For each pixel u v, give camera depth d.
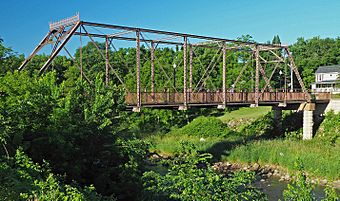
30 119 15.96
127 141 18.92
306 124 39.78
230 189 10.30
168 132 45.53
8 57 28.05
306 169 27.42
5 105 15.21
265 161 30.94
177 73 51.50
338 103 40.94
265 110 54.06
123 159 18.11
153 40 31.00
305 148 31.58
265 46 38.75
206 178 10.66
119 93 20.39
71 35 23.59
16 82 16.72
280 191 23.84
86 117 17.64
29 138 15.88
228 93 33.09
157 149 35.47
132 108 26.73
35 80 17.61
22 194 9.99
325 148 31.62
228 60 62.03
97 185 16.84
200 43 36.53
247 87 57.66
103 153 17.67
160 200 12.00
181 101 29.58
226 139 40.00
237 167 30.48
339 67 81.81
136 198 15.83
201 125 43.41
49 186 10.42
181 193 10.59
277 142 34.97
